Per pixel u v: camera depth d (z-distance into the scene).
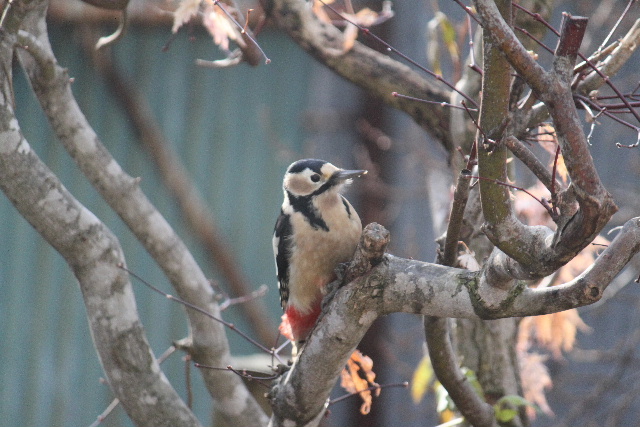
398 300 6.13
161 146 17.12
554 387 15.31
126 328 8.03
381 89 10.03
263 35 17.53
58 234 7.67
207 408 16.92
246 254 17.47
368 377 7.93
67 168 16.77
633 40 6.60
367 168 17.00
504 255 5.45
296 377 6.73
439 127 9.95
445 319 7.30
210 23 8.56
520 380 10.00
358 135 17.69
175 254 9.60
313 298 8.79
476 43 9.35
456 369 7.76
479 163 5.27
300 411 6.87
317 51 10.20
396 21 16.81
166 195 17.23
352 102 17.72
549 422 16.38
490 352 9.80
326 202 8.69
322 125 17.61
